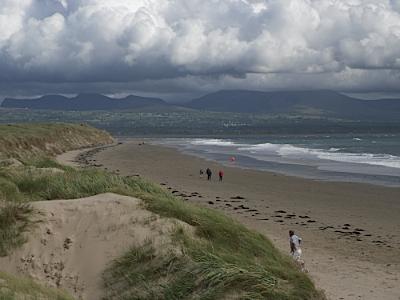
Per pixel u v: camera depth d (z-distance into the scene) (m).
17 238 14.08
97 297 12.83
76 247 13.96
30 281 12.21
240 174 52.94
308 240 23.28
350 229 26.11
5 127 86.50
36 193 18.53
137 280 12.83
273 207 32.69
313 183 45.25
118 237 13.98
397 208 32.66
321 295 13.20
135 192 17.09
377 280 17.00
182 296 12.13
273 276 12.69
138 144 117.62
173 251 13.22
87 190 18.66
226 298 11.80
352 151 88.25
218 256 13.23
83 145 105.44
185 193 38.47
